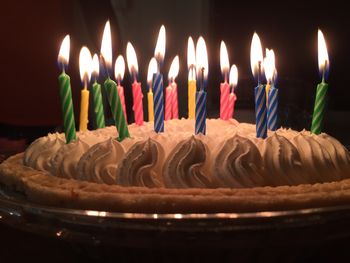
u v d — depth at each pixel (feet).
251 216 0.85
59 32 2.82
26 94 2.82
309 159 1.13
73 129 1.29
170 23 3.76
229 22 3.30
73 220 0.90
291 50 3.19
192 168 1.06
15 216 0.98
